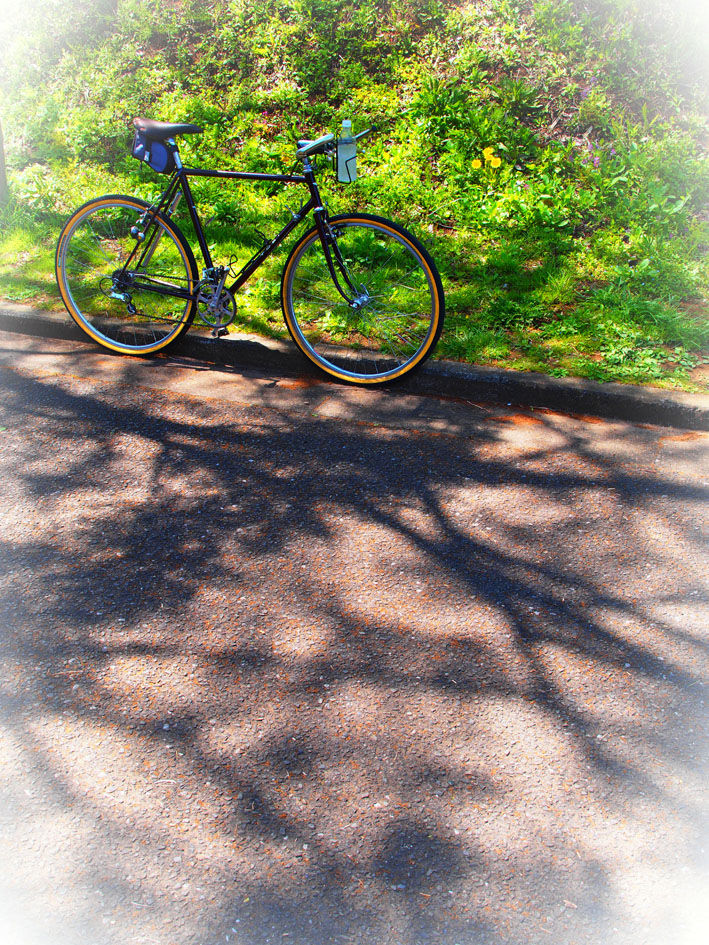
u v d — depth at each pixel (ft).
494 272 18.95
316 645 9.16
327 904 6.51
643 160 22.58
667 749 7.93
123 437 13.57
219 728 8.08
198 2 31.71
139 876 6.71
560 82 25.91
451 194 22.54
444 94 25.84
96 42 32.42
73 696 8.45
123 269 16.47
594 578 10.29
